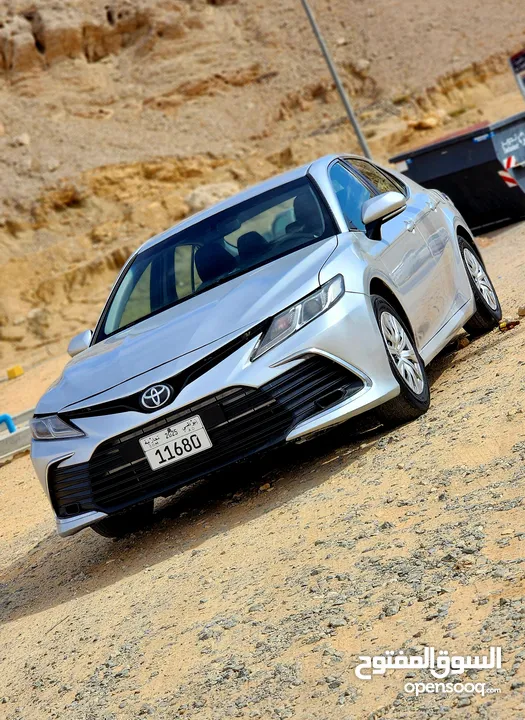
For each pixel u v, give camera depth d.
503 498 4.47
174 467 6.07
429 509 4.73
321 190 7.19
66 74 52.81
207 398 5.95
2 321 37.00
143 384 6.06
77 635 5.25
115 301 7.59
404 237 7.29
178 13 56.22
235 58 54.66
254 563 5.09
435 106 50.44
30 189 43.78
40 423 6.40
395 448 5.98
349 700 3.36
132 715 3.93
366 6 57.06
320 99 52.28
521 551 3.90
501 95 50.66
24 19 54.84
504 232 17.52
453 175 17.55
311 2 58.00
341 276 6.20
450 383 7.12
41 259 40.56
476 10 55.31
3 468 12.97
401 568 4.19
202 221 7.62
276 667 3.80
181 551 5.95
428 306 7.27
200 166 46.94
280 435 5.97
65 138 47.84
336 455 6.47
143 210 43.16
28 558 7.75
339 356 5.98
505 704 3.00
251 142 49.62
